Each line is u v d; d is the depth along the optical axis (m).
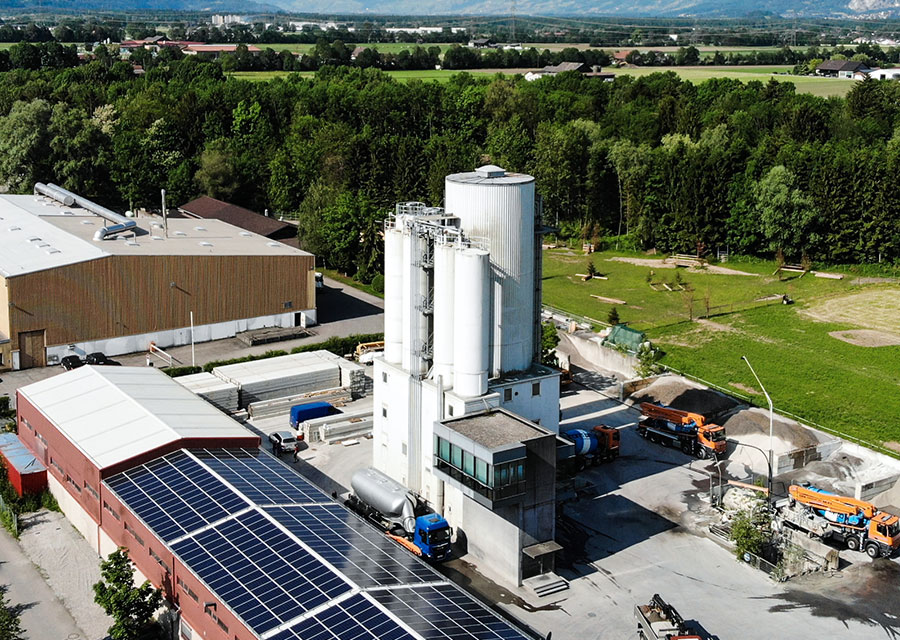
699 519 70.62
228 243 118.25
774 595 60.91
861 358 107.12
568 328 116.31
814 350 110.00
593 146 173.50
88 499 65.88
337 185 167.25
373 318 122.31
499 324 69.62
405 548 59.41
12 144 167.38
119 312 104.50
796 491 70.00
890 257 147.00
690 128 199.50
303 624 47.56
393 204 163.62
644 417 90.00
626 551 66.12
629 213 166.12
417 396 70.75
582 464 78.44
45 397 76.94
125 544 61.00
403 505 66.44
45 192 138.62
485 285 66.19
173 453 66.38
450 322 67.94
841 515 67.25
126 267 103.94
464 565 64.12
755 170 154.00
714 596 60.69
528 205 69.50
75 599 59.84
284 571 52.12
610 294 135.62
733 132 191.12
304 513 59.72
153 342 107.44
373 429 83.19
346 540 56.66
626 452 82.50
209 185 175.12
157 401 75.38
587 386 98.62
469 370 67.12
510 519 60.94
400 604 49.38
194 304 109.31
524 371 72.38
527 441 60.53
